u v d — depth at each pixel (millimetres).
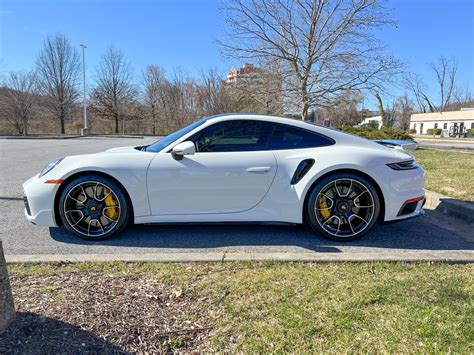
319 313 1931
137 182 3117
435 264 2637
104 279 2326
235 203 3178
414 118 55938
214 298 2094
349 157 3141
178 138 3256
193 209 3178
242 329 1792
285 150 3223
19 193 5391
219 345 1671
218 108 30938
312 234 3422
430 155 10250
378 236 3400
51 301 1985
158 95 41281
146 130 41500
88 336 1676
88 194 3201
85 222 3229
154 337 1711
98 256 2721
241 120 3252
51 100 36344
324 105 11797
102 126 41156
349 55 10938
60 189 3139
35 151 13891
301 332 1765
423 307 1991
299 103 11852
